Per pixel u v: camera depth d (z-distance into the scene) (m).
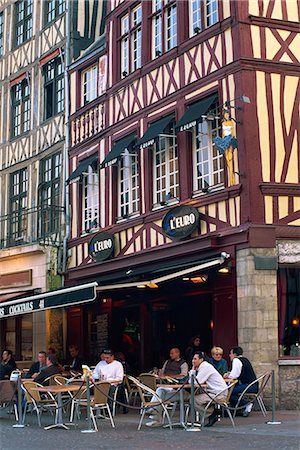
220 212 14.08
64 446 9.05
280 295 13.59
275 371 13.07
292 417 11.81
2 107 23.20
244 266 13.36
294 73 14.06
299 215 13.66
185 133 15.20
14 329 20.84
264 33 14.02
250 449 8.42
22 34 22.72
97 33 20.64
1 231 22.34
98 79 18.95
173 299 16.30
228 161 13.80
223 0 14.39
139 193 16.67
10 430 10.93
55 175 20.36
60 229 19.69
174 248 15.10
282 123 13.84
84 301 13.57
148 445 8.98
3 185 22.62
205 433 10.03
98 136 18.44
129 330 17.75
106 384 11.23
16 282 20.33
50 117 20.84
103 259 17.53
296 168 13.81
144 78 16.73
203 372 10.62
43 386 12.13
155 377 12.03
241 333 13.35
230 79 14.02
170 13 16.28
